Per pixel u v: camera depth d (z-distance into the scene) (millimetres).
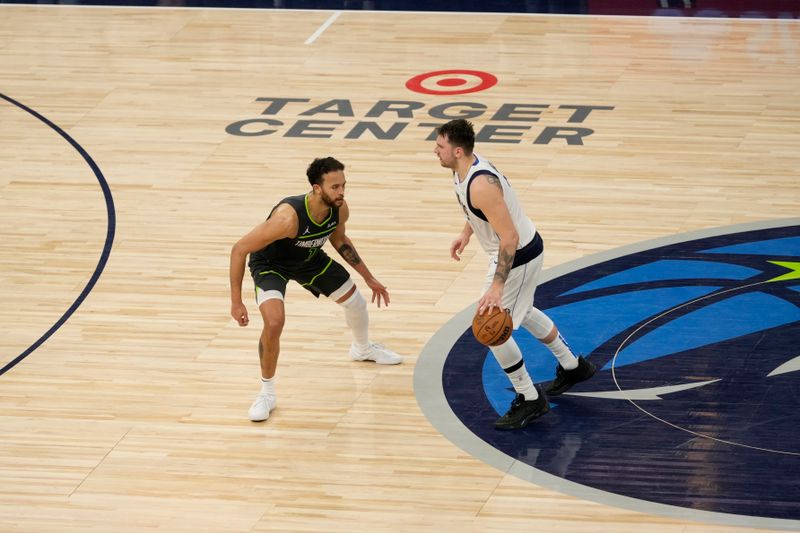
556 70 27125
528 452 14258
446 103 25516
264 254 15383
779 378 15508
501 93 25906
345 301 15875
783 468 13656
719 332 16656
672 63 27266
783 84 25719
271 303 14969
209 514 13352
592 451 14188
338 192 14516
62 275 19250
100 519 13320
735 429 14469
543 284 18281
